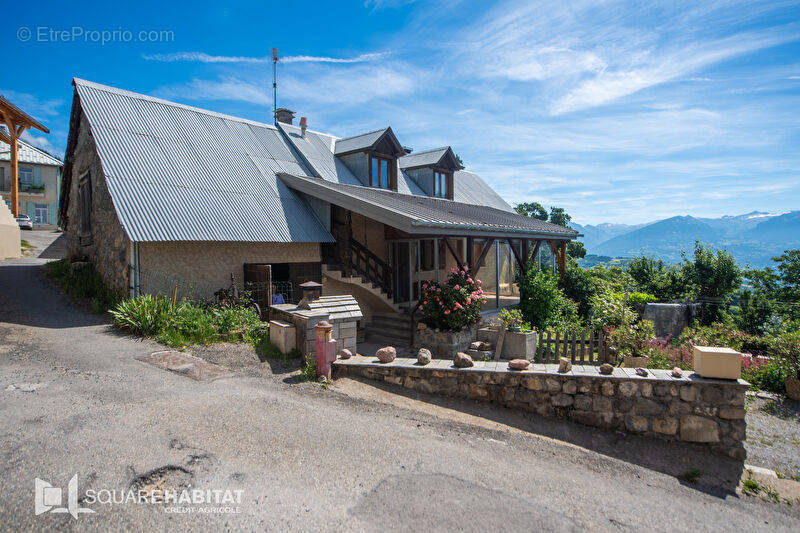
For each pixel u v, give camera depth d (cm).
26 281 1224
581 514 357
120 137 1099
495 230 1235
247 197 1161
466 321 1056
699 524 381
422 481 380
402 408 583
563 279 1792
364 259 1320
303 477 370
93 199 1213
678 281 2270
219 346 768
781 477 536
